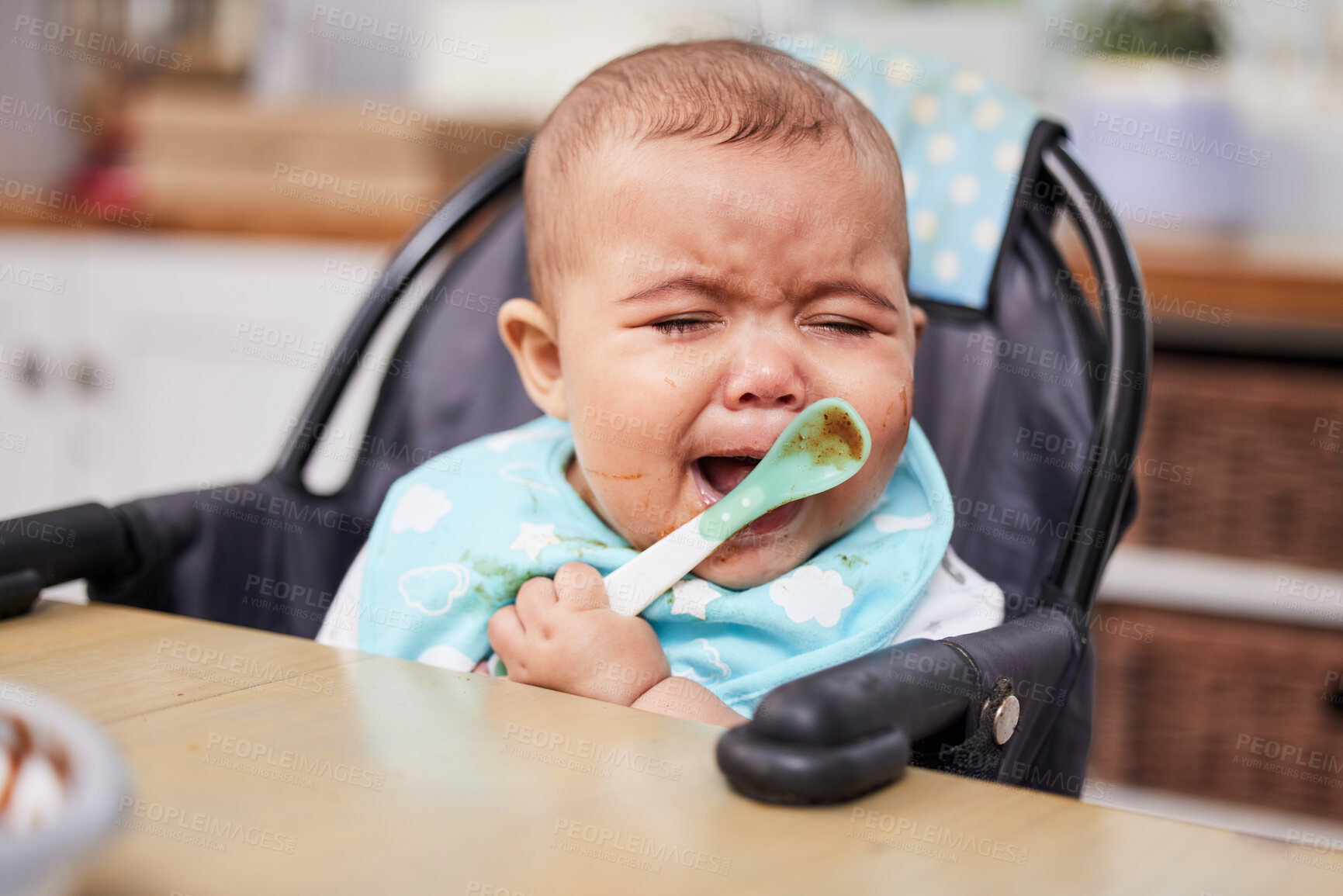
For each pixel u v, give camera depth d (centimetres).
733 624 73
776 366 69
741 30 174
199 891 30
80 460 175
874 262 74
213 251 170
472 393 97
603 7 181
